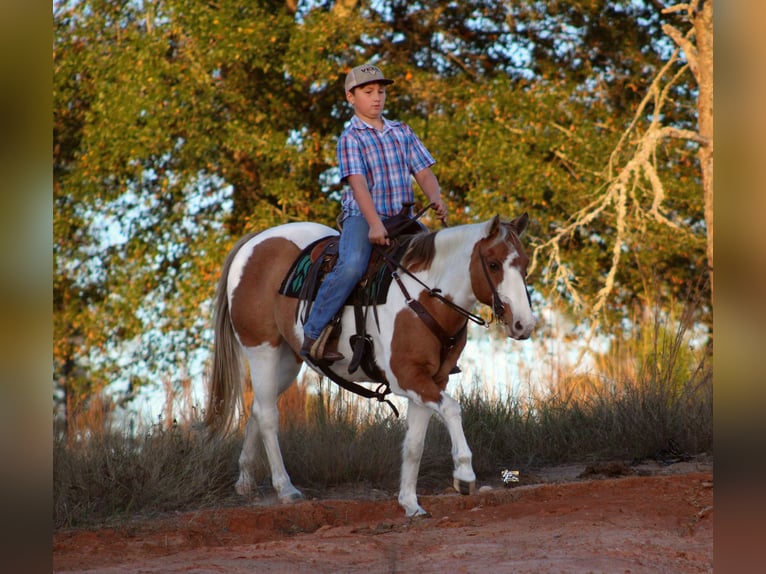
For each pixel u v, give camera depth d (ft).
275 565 13.80
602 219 53.01
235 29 52.11
